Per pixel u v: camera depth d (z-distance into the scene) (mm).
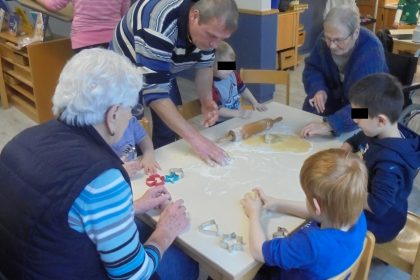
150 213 1286
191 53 1784
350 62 2002
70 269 937
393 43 3318
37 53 3309
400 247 1541
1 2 3574
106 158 925
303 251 1033
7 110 3959
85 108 929
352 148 1608
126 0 2900
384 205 1340
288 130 1822
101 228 903
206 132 1826
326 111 2238
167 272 1304
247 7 3902
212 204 1312
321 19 5887
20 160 953
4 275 1008
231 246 1110
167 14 1567
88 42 2857
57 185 885
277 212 1264
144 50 1578
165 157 1618
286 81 2428
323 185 1024
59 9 2938
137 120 1714
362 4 5934
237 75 2461
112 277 988
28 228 902
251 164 1546
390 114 1355
